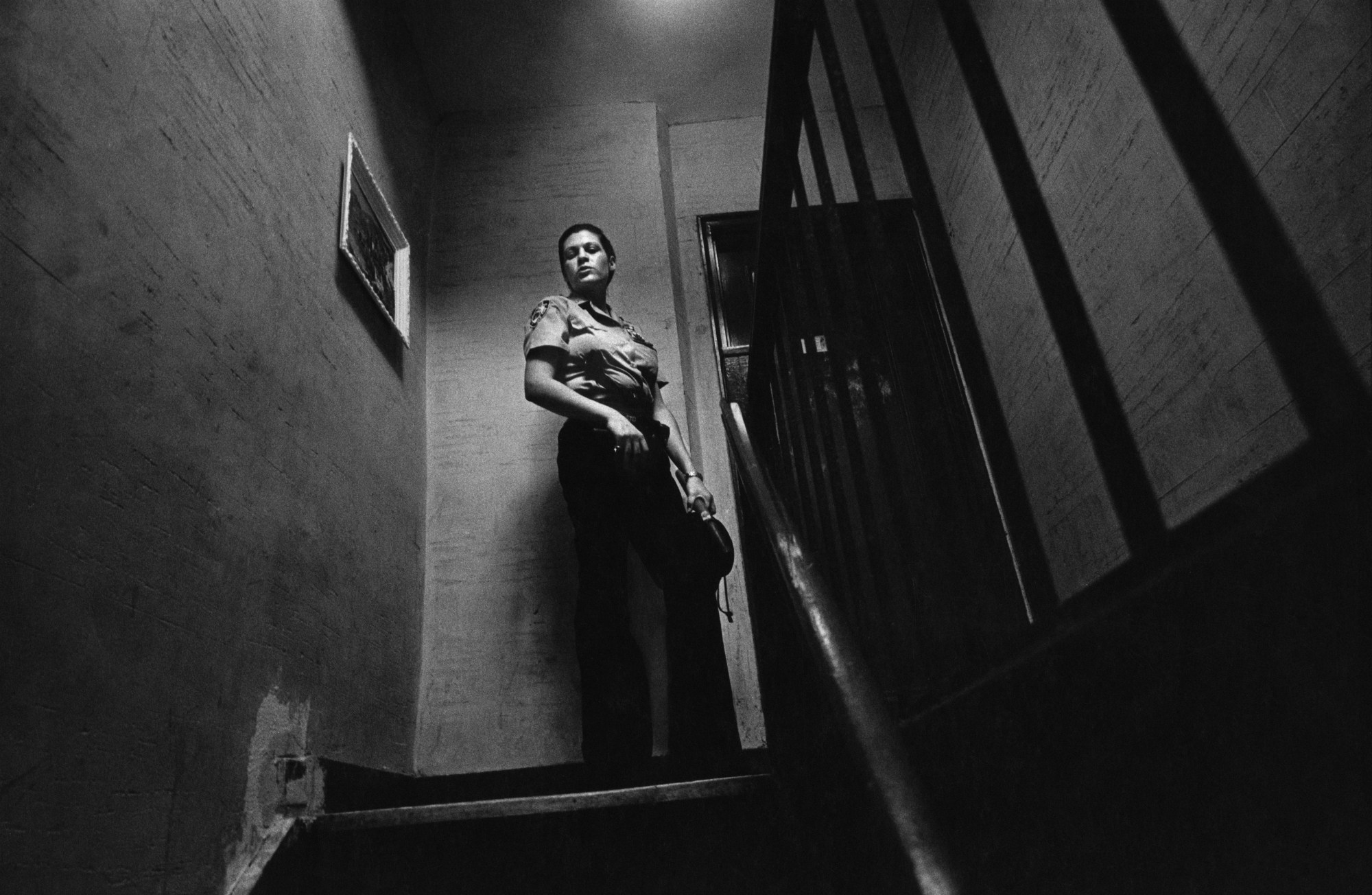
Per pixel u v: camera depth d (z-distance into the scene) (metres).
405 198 3.14
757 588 1.96
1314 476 0.41
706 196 3.81
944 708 0.88
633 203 3.55
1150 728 0.53
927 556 1.05
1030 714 0.69
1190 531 0.50
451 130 3.71
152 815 1.23
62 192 1.17
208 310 1.54
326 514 2.05
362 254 2.51
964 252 3.51
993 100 0.80
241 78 1.81
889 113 0.97
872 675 0.96
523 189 3.58
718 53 3.66
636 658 2.12
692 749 2.13
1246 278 0.54
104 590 1.17
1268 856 0.43
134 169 1.35
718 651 2.24
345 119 2.51
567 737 2.69
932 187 0.92
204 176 1.59
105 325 1.23
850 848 1.10
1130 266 2.36
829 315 1.43
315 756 1.81
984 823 0.79
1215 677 0.46
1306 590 0.40
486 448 3.10
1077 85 2.49
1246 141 1.91
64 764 1.06
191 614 1.39
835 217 1.31
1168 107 0.60
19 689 0.99
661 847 1.47
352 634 2.15
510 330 3.29
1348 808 0.38
